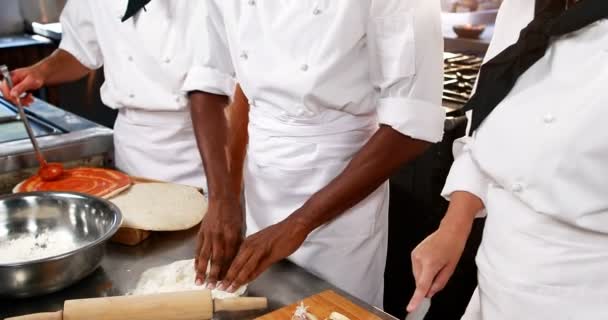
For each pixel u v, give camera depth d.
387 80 1.09
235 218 1.09
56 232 1.16
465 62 2.53
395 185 2.15
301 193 1.22
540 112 0.93
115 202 1.25
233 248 1.05
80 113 3.37
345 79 1.12
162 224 1.16
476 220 2.01
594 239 0.90
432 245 0.98
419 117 1.08
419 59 1.07
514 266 0.98
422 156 2.03
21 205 1.15
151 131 1.63
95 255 1.00
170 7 1.54
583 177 0.88
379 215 1.29
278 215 1.26
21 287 0.94
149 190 1.33
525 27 0.98
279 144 1.20
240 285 0.96
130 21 1.58
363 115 1.20
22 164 1.46
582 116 0.86
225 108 1.33
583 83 0.88
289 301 0.96
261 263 0.99
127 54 1.60
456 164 1.13
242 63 1.18
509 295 0.99
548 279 0.94
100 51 1.82
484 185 1.08
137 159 1.67
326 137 1.17
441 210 2.09
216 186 1.16
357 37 1.09
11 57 3.27
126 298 0.88
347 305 0.92
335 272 1.27
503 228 1.00
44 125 1.69
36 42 3.34
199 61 1.33
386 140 1.09
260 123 1.22
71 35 1.77
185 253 1.12
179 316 0.88
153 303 0.88
